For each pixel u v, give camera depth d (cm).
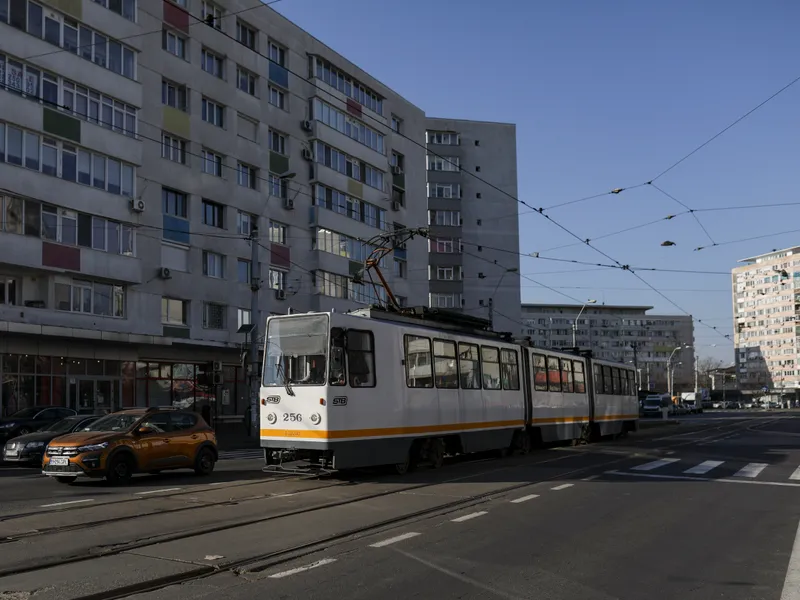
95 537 923
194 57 3631
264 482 1506
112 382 3200
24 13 2777
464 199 6588
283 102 4206
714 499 1280
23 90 2767
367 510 1133
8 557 811
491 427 2006
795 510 1164
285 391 1509
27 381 2856
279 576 734
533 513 1118
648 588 705
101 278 3055
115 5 3155
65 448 1476
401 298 5069
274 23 4144
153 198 3350
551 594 681
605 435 3072
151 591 684
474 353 1975
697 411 9062
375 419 1557
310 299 4203
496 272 6556
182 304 3509
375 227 4759
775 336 13088
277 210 4047
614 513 1124
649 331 14150
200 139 3622
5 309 2708
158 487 1445
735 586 714
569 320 13588
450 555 831
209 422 3616
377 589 689
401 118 5250
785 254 13025
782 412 9119
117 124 3147
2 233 2662
